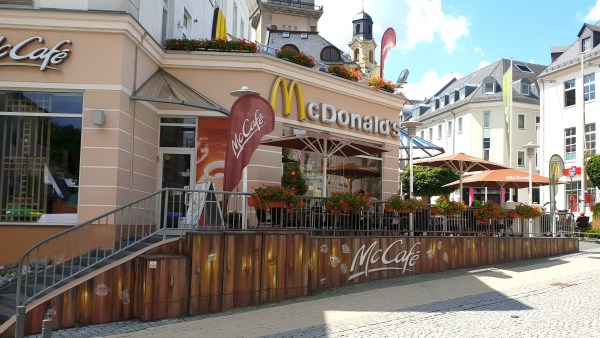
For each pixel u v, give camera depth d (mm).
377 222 12805
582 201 32500
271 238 10180
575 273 13461
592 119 34406
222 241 9500
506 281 12297
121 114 11703
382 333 7824
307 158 15516
